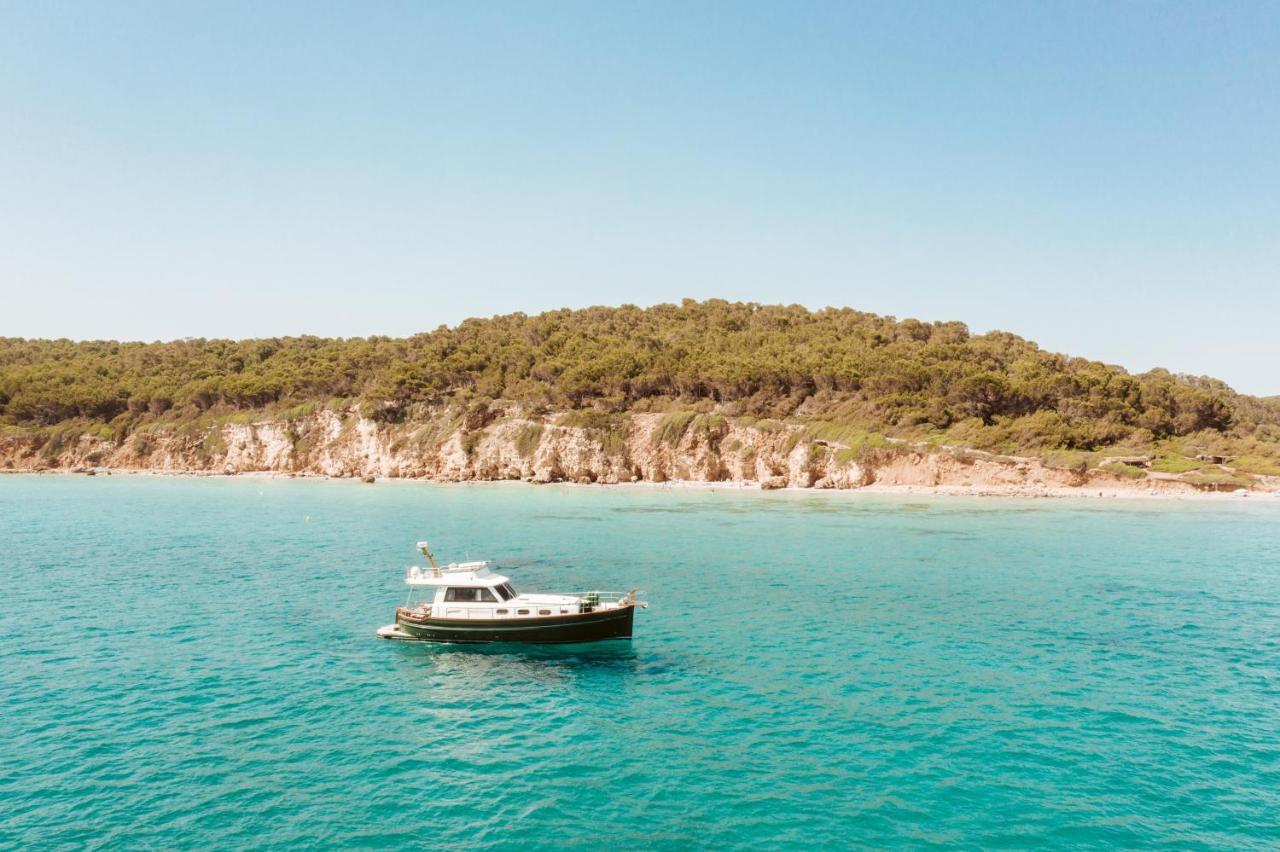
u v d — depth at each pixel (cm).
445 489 12781
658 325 18625
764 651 3556
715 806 2119
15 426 16988
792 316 18875
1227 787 2233
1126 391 13725
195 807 2089
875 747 2503
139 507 10012
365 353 17762
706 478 13388
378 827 1997
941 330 17775
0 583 5034
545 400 14925
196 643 3647
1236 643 3700
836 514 9138
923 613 4269
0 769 2300
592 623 3581
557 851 1886
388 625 3981
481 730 2645
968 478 11738
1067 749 2488
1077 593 4797
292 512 9431
